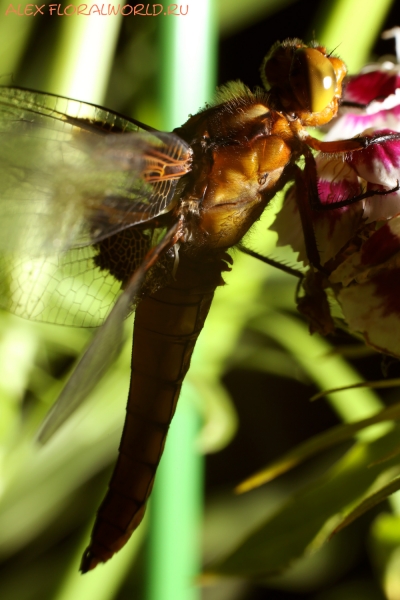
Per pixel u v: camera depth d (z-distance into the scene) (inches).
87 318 6.9
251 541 7.0
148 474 7.0
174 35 7.6
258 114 6.8
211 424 7.9
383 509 9.8
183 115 7.7
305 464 10.5
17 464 8.0
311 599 9.7
